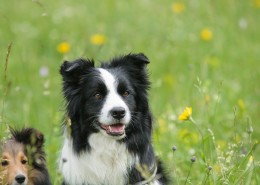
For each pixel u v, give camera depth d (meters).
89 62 10.20
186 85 15.59
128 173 10.25
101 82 9.91
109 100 9.80
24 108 14.27
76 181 10.25
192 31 19.64
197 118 13.17
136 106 10.15
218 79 16.14
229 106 14.59
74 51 16.31
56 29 20.62
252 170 9.83
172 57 17.81
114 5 22.81
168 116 13.48
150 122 10.38
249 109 14.55
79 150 10.14
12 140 10.26
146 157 10.32
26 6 22.66
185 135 11.74
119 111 9.64
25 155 10.16
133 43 18.58
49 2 23.16
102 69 10.14
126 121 9.76
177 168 11.20
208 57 17.33
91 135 10.09
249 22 20.25
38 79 16.12
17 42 19.09
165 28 20.00
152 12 21.78
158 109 14.07
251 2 21.58
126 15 21.88
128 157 10.22
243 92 15.58
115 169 10.24
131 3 23.09
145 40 19.16
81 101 10.05
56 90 15.44
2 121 10.02
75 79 10.12
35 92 15.43
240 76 16.92
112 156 10.20
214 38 19.11
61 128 10.66
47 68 16.58
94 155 10.17
